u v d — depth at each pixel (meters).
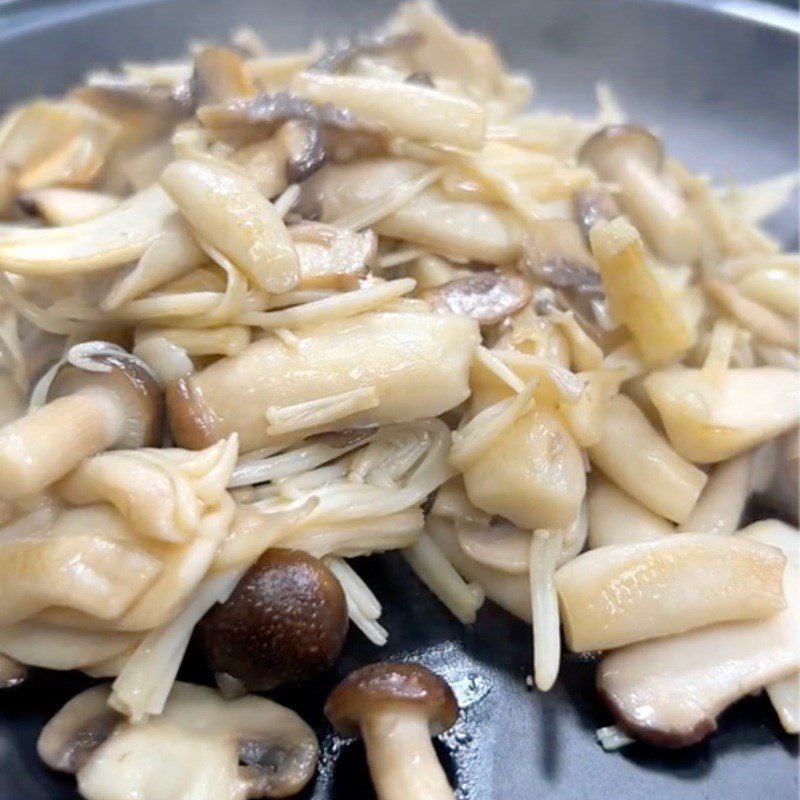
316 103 0.17
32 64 0.25
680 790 0.13
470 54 0.23
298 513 0.14
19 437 0.13
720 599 0.14
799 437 0.17
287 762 0.13
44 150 0.19
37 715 0.14
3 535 0.13
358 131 0.17
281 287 0.15
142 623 0.13
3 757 0.13
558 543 0.15
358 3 0.26
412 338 0.15
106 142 0.19
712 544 0.15
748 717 0.14
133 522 0.13
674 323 0.16
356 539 0.15
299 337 0.15
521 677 0.15
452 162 0.17
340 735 0.14
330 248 0.16
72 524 0.13
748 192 0.23
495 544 0.15
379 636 0.15
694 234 0.19
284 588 0.13
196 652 0.14
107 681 0.14
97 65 0.25
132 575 0.13
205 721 0.13
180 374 0.15
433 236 0.17
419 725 0.13
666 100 0.26
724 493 0.16
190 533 0.13
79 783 0.13
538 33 0.27
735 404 0.16
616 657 0.14
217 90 0.18
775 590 0.14
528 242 0.17
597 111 0.26
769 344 0.18
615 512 0.16
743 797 0.13
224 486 0.14
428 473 0.16
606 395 0.16
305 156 0.16
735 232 0.21
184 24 0.26
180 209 0.15
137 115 0.19
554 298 0.17
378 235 0.17
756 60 0.26
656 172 0.20
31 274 0.15
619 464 0.16
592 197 0.18
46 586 0.12
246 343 0.15
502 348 0.16
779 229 0.22
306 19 0.26
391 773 0.13
